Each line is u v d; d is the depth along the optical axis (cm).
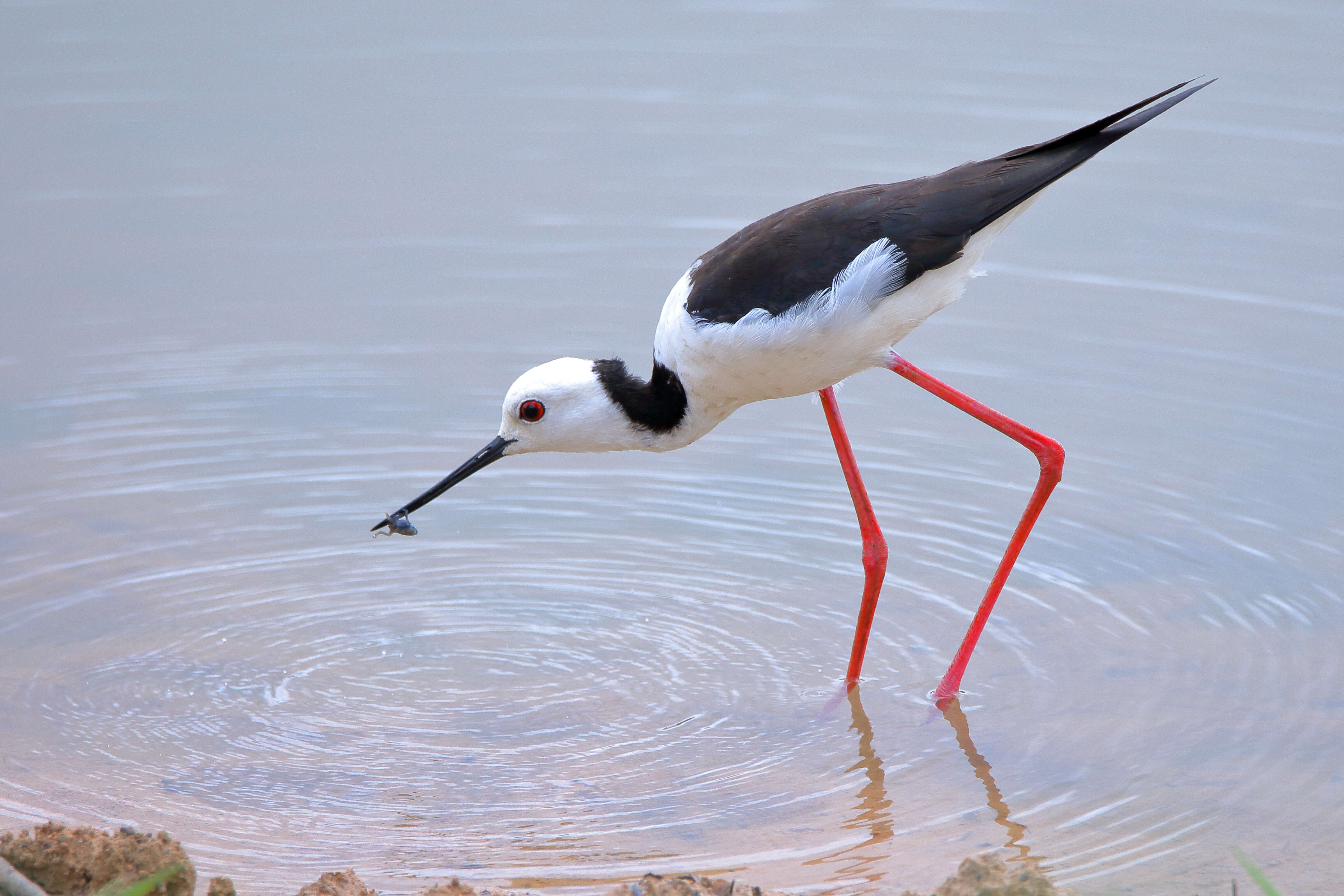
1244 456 1173
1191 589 998
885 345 884
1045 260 1514
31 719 855
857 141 1719
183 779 801
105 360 1359
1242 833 738
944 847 732
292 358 1371
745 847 736
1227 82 1792
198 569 1042
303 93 1841
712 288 848
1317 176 1616
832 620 987
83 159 1703
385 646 950
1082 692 887
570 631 971
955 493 1148
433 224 1605
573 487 1173
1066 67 1842
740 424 1269
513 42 1953
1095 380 1307
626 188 1658
